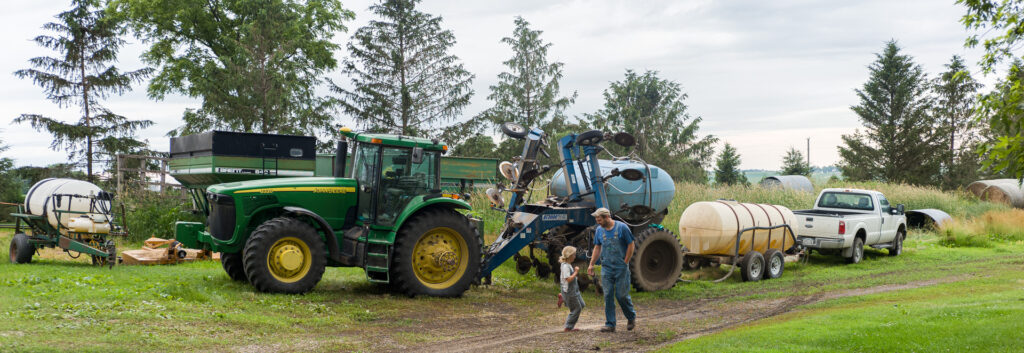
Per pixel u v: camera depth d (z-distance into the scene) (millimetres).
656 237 12500
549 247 13070
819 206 18750
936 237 22750
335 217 10562
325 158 19500
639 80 46344
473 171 23719
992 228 23609
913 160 44312
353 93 33625
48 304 7734
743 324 8711
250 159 12453
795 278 14172
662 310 10438
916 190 31188
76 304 7805
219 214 10008
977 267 15000
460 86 34156
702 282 13508
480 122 35500
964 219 25594
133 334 6715
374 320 8766
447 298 10656
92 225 12125
